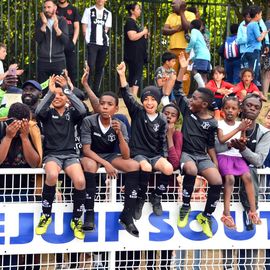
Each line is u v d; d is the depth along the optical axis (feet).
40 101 36.24
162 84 46.80
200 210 35.12
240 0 74.95
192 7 65.67
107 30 63.10
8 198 33.68
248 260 36.14
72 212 33.73
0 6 67.46
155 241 34.63
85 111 34.63
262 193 36.09
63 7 62.13
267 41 65.21
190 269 36.11
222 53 64.95
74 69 63.16
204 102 35.22
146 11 70.64
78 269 34.30
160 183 34.30
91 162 33.68
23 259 34.63
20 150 34.09
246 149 35.01
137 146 34.71
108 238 34.14
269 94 65.72
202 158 35.01
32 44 68.95
